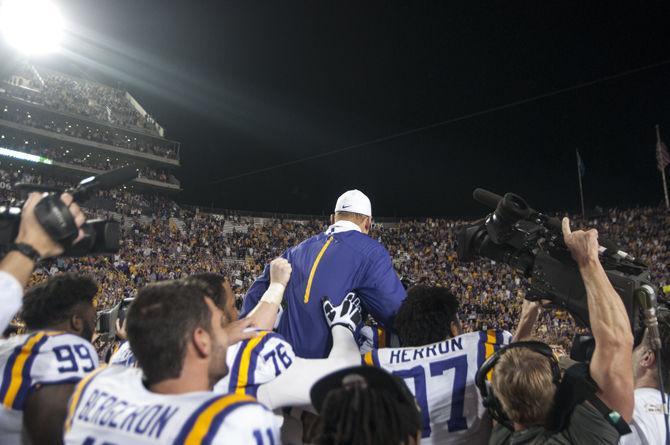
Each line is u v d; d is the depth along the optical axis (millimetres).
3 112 35938
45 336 2006
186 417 1251
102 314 3076
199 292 1531
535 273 2182
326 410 1284
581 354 2119
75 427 1396
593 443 1719
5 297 1465
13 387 1867
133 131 42188
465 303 25125
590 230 1910
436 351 2268
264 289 2943
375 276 2715
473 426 2188
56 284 2230
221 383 2014
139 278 25594
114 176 1803
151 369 1410
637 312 1952
